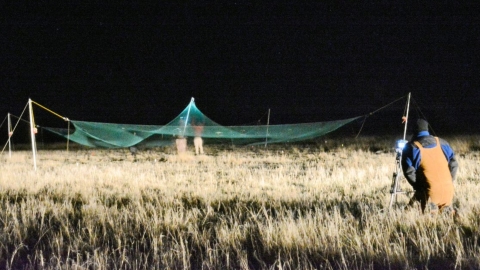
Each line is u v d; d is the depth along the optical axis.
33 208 8.84
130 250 6.82
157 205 9.45
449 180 7.75
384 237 6.84
